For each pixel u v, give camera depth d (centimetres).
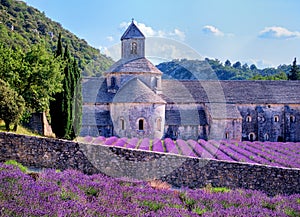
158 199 1319
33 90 3269
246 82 5731
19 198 1069
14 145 1925
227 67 14650
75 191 1267
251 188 1855
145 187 1518
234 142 4462
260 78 11300
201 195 1474
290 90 5588
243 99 5341
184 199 1422
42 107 3359
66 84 3306
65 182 1388
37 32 10494
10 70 3225
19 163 1895
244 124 5306
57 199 1124
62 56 3619
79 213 1023
